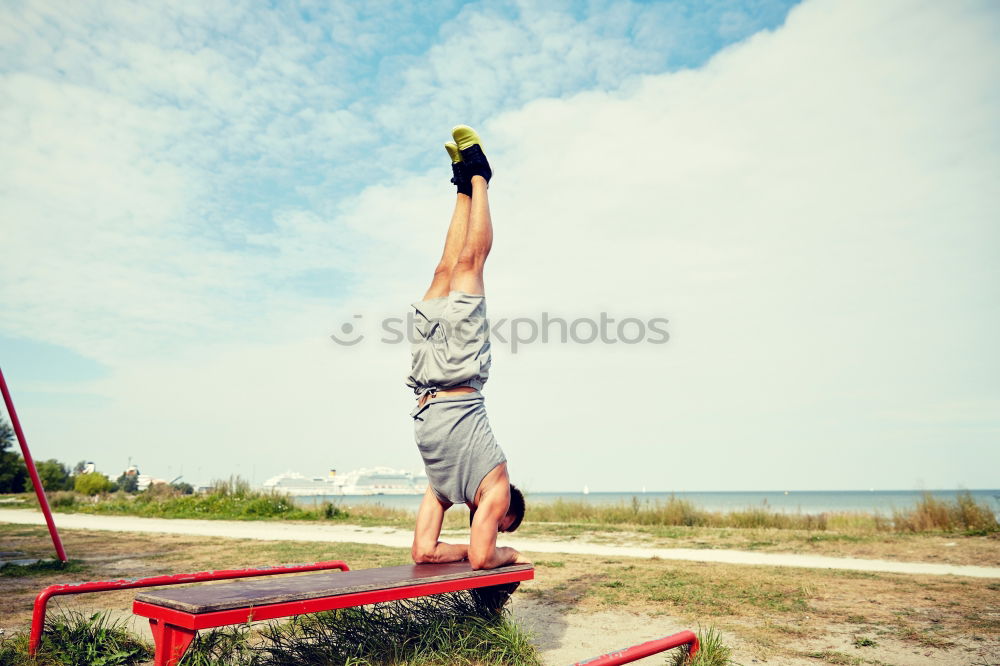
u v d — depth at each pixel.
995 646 4.24
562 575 7.29
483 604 4.05
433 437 3.61
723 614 5.22
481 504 3.61
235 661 3.41
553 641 4.29
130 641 4.08
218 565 8.18
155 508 21.19
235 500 20.73
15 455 56.19
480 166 4.09
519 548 10.59
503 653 3.62
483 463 3.59
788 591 6.22
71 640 3.87
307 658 3.44
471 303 3.72
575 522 17.12
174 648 2.46
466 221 4.16
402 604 4.14
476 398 3.69
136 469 101.00
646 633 4.53
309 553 9.46
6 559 8.91
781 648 4.16
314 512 19.27
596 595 6.02
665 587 6.44
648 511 17.33
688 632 3.00
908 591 6.25
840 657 3.95
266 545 10.77
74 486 68.88
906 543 10.98
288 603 2.59
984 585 6.62
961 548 10.24
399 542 11.72
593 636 4.44
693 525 16.41
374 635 3.71
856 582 6.76
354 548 10.22
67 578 7.12
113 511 22.39
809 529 14.59
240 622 2.44
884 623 4.91
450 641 3.67
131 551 9.97
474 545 3.54
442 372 3.64
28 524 16.39
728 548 10.56
